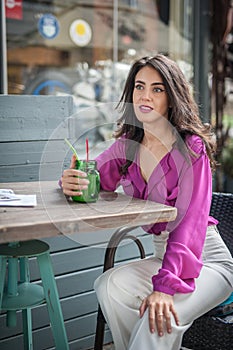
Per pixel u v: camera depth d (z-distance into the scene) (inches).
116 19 179.6
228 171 150.3
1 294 73.1
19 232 58.9
